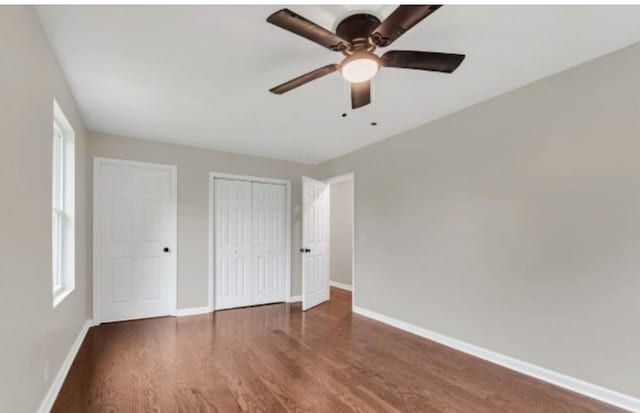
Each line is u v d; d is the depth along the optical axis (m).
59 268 2.84
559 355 2.48
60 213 2.86
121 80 2.57
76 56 2.22
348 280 6.31
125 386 2.40
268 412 2.09
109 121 3.51
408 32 1.99
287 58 2.28
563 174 2.49
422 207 3.63
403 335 3.60
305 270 4.72
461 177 3.23
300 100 2.98
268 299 5.10
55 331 2.24
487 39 2.08
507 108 2.86
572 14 1.84
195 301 4.45
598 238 2.30
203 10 1.77
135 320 4.09
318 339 3.46
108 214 3.97
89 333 3.57
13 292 1.50
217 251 4.68
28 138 1.70
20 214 1.59
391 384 2.49
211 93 2.82
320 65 2.37
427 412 2.12
